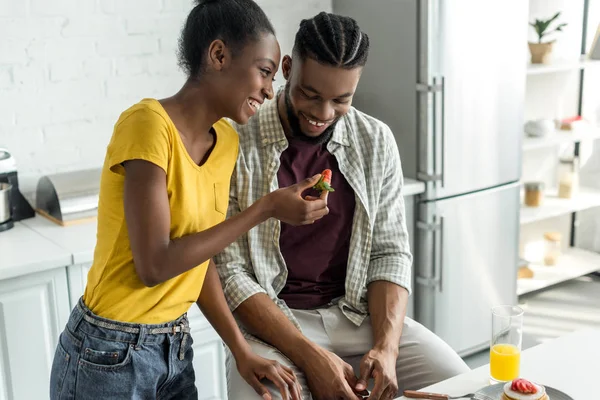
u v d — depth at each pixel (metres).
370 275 2.04
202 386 2.59
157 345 1.53
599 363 1.66
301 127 1.90
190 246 1.41
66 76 2.70
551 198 3.83
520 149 3.12
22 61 2.62
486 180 3.04
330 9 3.20
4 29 2.56
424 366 1.93
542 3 3.68
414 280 3.06
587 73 3.88
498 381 1.58
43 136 2.71
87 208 2.56
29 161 2.70
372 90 3.04
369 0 2.98
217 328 1.78
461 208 3.01
